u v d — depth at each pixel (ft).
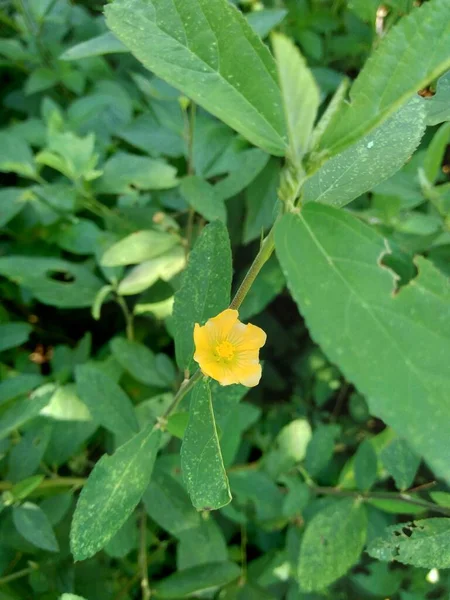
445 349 0.19
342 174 0.30
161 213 0.67
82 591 0.56
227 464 0.55
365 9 0.56
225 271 0.35
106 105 0.73
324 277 0.21
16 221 0.73
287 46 0.18
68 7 0.83
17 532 0.53
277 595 0.63
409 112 0.29
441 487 0.55
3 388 0.51
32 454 0.51
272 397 0.87
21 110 0.84
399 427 0.19
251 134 0.25
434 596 0.66
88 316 0.83
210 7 0.24
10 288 0.77
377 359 0.19
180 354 0.37
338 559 0.49
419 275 0.20
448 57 0.21
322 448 0.59
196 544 0.55
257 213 0.70
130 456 0.37
